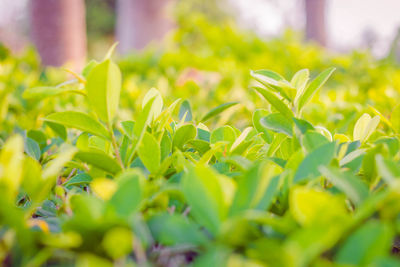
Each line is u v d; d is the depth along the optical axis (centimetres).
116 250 51
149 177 61
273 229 53
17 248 52
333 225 51
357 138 66
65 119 61
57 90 60
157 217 54
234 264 48
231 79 131
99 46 986
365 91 134
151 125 65
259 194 53
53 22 336
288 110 64
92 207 52
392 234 51
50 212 62
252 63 171
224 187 54
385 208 52
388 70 152
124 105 104
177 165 61
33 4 337
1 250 52
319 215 51
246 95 115
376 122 64
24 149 68
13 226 51
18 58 154
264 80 63
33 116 90
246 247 52
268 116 64
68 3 341
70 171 70
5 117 91
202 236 52
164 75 158
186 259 55
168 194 56
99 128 61
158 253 54
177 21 246
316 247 47
